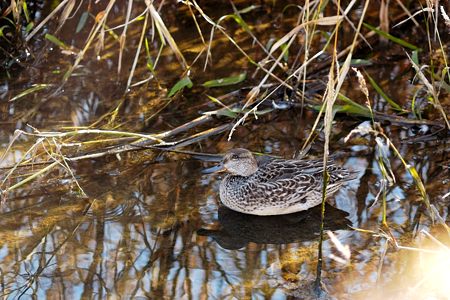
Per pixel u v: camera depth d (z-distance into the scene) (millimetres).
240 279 9969
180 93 14164
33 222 11047
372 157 12578
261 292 9703
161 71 14859
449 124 12367
